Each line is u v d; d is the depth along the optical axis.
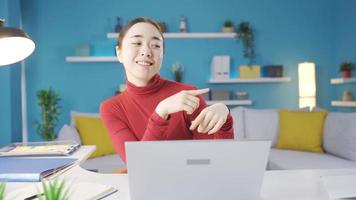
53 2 4.16
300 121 3.25
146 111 1.28
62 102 4.22
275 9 4.44
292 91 4.51
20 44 1.39
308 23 4.48
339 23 4.36
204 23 4.36
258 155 0.79
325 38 4.51
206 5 4.35
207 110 0.93
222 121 0.93
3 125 3.15
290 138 3.24
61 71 4.20
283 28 4.46
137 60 1.19
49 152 1.43
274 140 3.43
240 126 3.50
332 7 4.50
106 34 4.24
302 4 4.47
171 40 4.33
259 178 0.81
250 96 4.46
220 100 4.22
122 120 1.30
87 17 4.22
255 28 4.42
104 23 4.24
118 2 4.24
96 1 4.22
